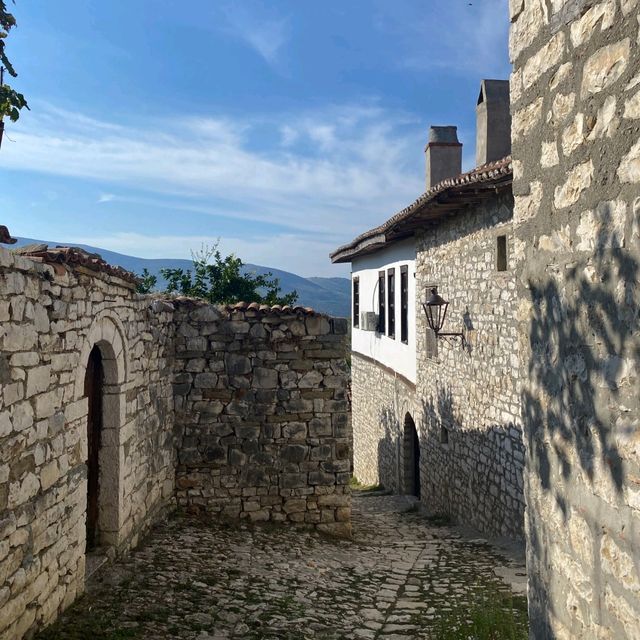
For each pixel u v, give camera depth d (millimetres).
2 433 3875
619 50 2514
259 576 6484
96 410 6230
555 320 3113
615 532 2576
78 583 5188
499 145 10734
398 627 5414
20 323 4105
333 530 8859
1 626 3850
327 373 8906
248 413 8820
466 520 10328
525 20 3389
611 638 2619
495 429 9055
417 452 14453
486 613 5215
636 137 2406
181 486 8742
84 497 5328
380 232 13562
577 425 2898
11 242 4055
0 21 4652
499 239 8844
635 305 2428
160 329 8047
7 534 3947
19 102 4668
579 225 2854
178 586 5781
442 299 10656
